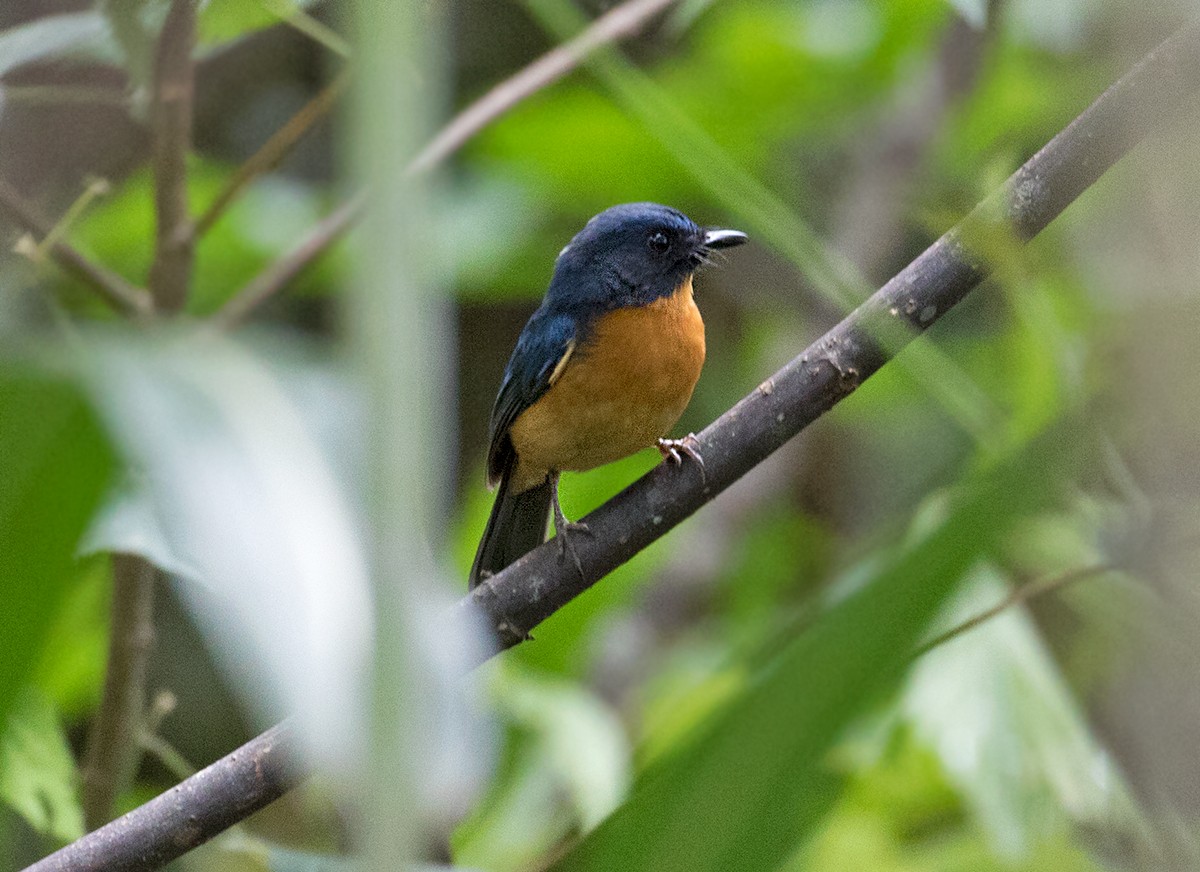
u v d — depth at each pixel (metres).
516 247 12.98
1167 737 4.93
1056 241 10.73
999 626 9.69
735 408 7.01
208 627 2.00
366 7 1.72
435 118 2.11
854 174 14.44
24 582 2.17
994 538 2.30
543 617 7.23
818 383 6.83
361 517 1.73
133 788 10.00
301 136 9.45
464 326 17.62
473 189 13.16
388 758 1.57
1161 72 4.70
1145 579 5.05
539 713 10.09
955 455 11.18
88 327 2.56
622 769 9.92
